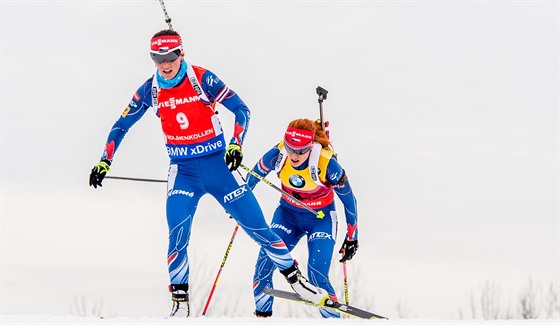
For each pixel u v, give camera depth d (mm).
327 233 18594
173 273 14297
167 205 14625
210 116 14477
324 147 18109
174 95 14297
